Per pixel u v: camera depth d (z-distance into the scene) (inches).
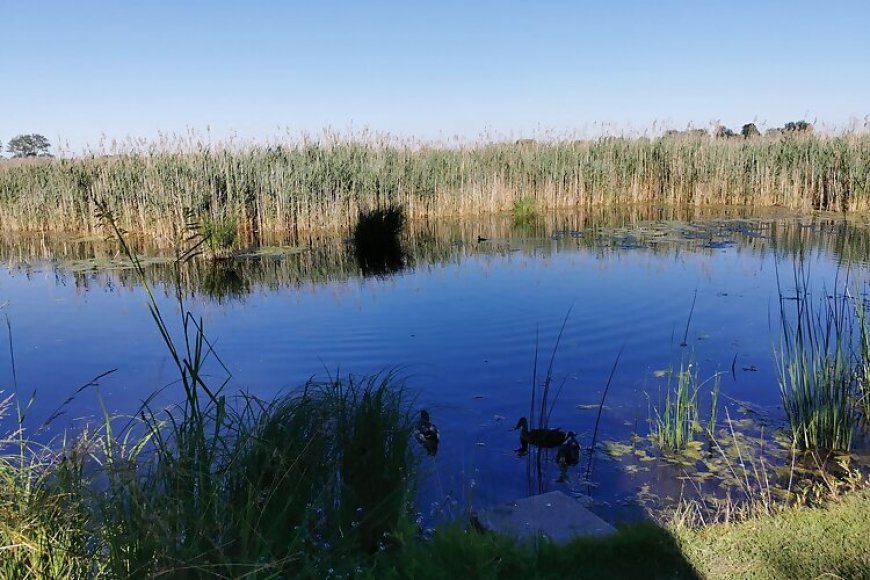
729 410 248.7
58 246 762.2
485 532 150.9
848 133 931.3
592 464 208.4
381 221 678.5
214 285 523.5
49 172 882.1
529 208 918.4
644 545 143.3
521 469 205.2
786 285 448.8
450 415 248.1
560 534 155.8
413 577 126.3
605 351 319.6
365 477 160.4
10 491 118.3
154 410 257.6
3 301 475.2
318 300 454.9
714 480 197.0
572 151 1050.7
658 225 787.4
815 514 156.5
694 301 386.6
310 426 161.8
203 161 787.4
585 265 547.8
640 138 1093.8
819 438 219.6
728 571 133.4
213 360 325.7
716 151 1026.1
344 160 876.6
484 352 323.3
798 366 231.6
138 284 533.3
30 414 260.2
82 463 122.6
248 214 806.5
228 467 135.0
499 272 531.5
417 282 505.0
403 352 327.3
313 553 134.7
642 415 245.8
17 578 108.7
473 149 1059.9
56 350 350.9
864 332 253.0
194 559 108.9
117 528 113.9
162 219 742.5
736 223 789.2
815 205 949.8
